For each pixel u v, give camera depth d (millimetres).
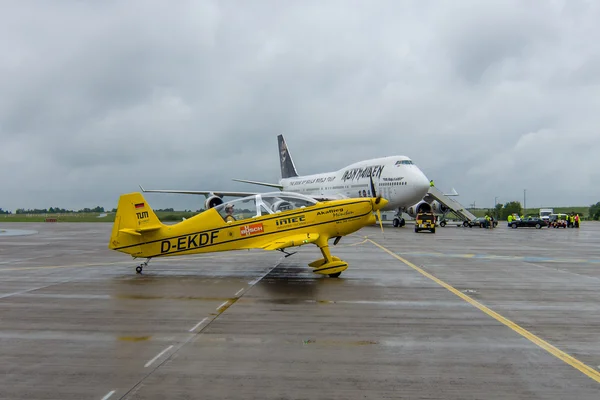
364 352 5387
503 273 12180
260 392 4227
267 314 7320
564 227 51875
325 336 6043
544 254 17609
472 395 4180
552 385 4430
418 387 4359
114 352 5375
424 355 5289
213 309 7691
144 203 12031
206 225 12070
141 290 9586
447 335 6137
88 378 4570
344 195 44875
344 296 8875
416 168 38500
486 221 47562
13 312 7488
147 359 5125
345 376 4625
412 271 12523
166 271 12680
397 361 5078
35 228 46031
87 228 46000
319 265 12406
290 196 12875
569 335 6195
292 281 10805
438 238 27312
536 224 48844
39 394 4191
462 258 15898
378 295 8992
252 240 12203
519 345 5711
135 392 4223
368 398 4109
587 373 4762
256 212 12359
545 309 7789
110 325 6621
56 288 9852
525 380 4551
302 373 4703
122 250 12000
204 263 14555
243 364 4957
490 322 6863
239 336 6035
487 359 5168
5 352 5387
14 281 10852
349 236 29062
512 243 23625
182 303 8211
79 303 8219
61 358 5164
